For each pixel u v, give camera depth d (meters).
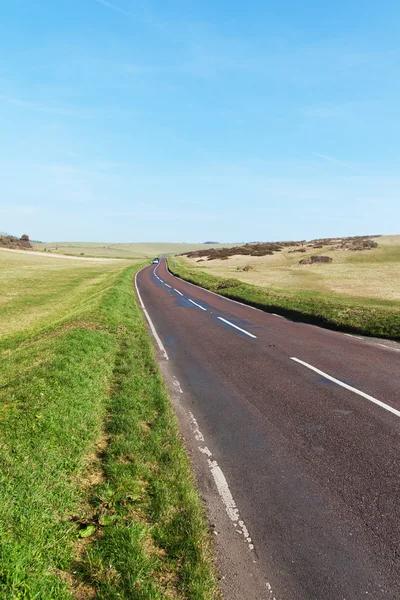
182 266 67.19
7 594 2.66
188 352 10.88
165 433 5.51
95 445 5.16
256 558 3.28
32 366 7.80
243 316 17.20
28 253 102.31
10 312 21.11
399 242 80.38
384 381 7.71
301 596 2.89
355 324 13.41
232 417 6.29
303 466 4.73
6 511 3.40
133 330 13.67
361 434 5.48
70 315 15.95
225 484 4.40
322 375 8.26
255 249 95.19
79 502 3.93
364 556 3.26
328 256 69.06
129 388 7.29
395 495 4.07
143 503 3.96
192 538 3.40
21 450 4.42
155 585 2.92
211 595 2.89
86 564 3.13
